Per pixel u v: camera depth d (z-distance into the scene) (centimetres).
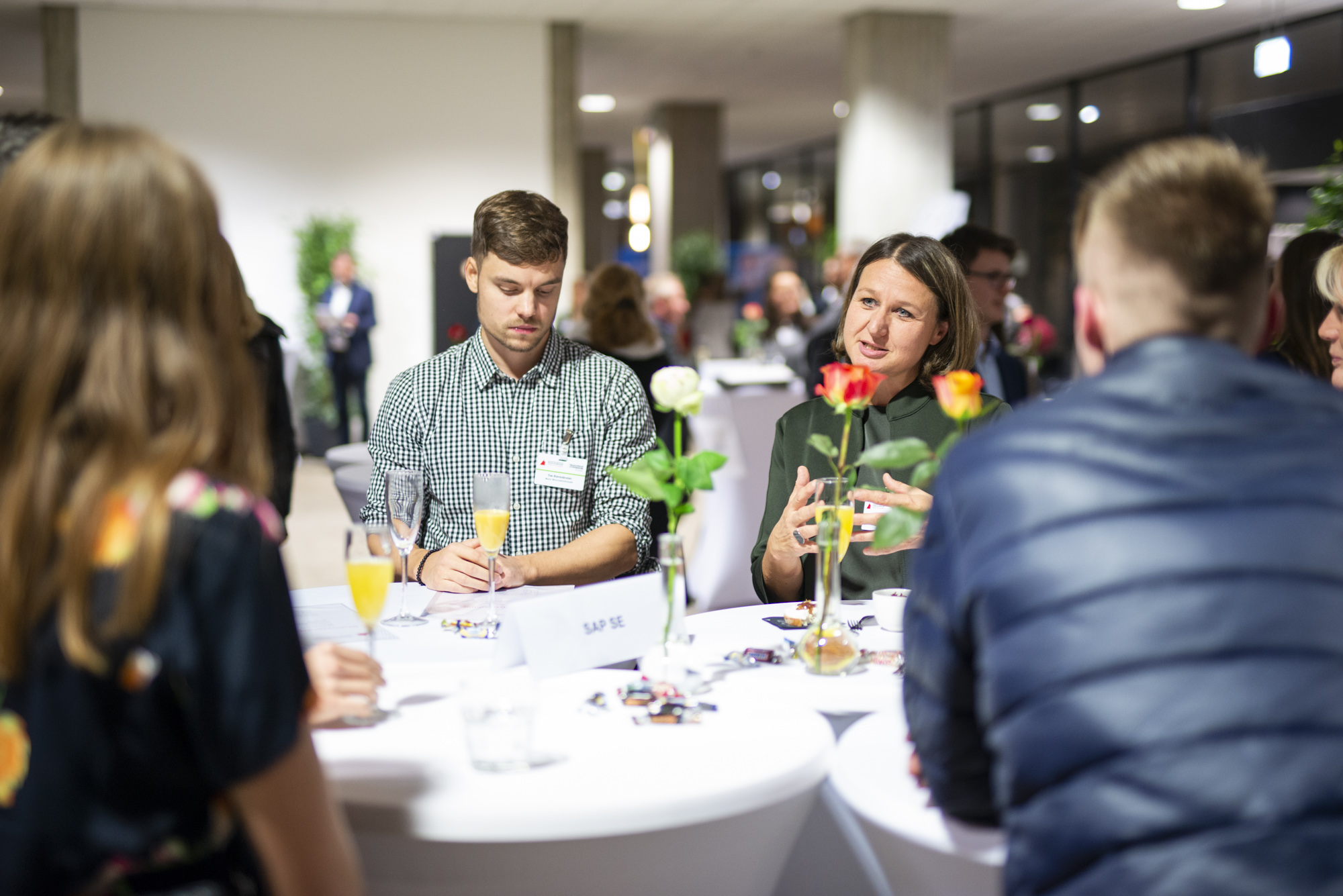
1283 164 769
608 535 222
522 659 158
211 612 82
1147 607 87
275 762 84
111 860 83
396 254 909
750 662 166
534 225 215
